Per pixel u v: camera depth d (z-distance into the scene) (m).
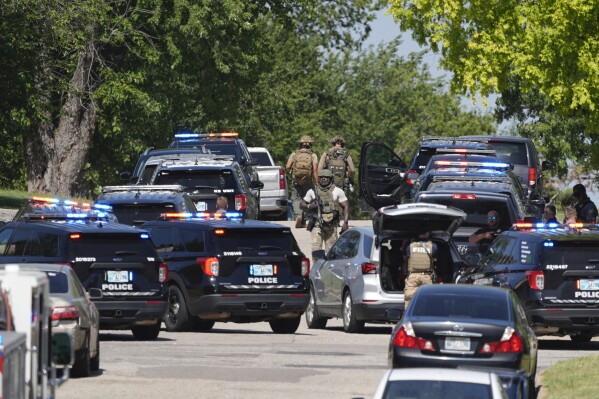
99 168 157.00
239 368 50.50
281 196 122.44
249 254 65.75
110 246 58.66
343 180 95.62
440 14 102.44
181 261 66.56
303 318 79.88
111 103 140.38
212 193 83.88
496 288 45.91
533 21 101.19
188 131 185.00
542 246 60.22
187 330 66.88
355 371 50.19
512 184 77.31
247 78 154.25
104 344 59.03
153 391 43.91
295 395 43.75
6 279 26.80
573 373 48.72
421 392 29.44
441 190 72.56
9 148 144.75
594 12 100.06
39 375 27.89
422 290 45.44
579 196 82.56
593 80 100.56
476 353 43.16
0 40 119.56
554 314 59.75
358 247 66.69
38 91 126.81
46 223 59.16
